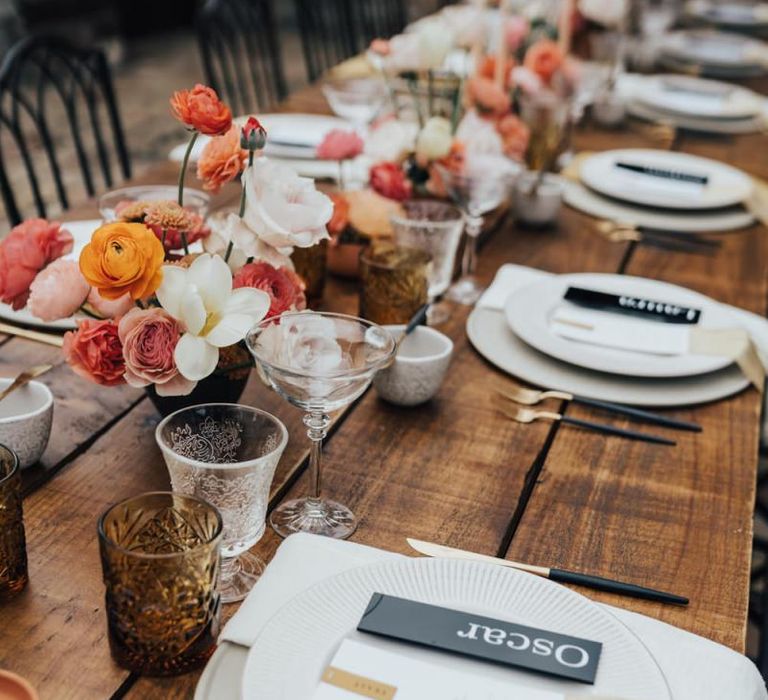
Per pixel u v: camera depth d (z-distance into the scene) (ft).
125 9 20.61
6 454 2.71
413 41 5.19
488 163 4.82
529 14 7.36
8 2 16.63
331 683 2.34
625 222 6.23
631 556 3.15
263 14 9.34
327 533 3.10
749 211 6.56
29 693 2.12
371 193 4.81
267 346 3.01
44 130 6.75
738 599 2.99
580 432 3.87
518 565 3.01
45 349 4.13
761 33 13.52
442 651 2.45
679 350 4.31
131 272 2.85
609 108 8.39
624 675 2.41
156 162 14.34
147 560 2.35
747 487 3.59
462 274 5.21
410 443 3.68
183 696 2.48
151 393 3.45
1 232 11.65
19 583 2.77
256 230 3.14
